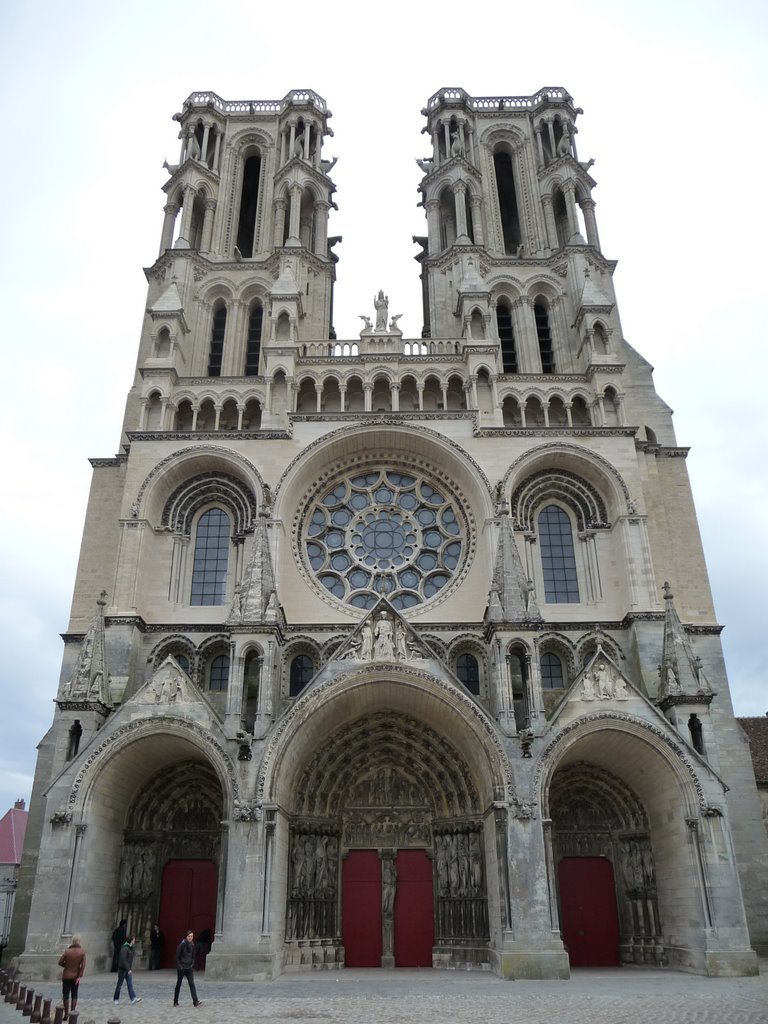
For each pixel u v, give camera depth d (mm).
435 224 58688
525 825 33594
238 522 45312
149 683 36188
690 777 34562
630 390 51312
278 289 51156
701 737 36375
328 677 36062
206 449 45344
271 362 48406
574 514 46219
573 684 36438
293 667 41562
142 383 47875
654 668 40000
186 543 45062
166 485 45406
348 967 37062
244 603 37781
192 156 59469
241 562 44062
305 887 37375
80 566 44875
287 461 45188
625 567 42906
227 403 48844
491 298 53844
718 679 42000
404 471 47469
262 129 62812
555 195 60219
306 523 45875
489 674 40125
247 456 45281
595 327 50250
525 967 31516
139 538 43000
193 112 62156
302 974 34031
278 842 34125
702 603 44500
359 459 47344
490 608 38094
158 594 43062
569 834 39750
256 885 32625
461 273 53531
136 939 36844
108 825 36312
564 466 46312
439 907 37969
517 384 48719
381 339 50688
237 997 26828
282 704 40000
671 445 49375
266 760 34500
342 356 49250
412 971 35281
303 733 36094
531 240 57750
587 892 38906
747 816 39125
